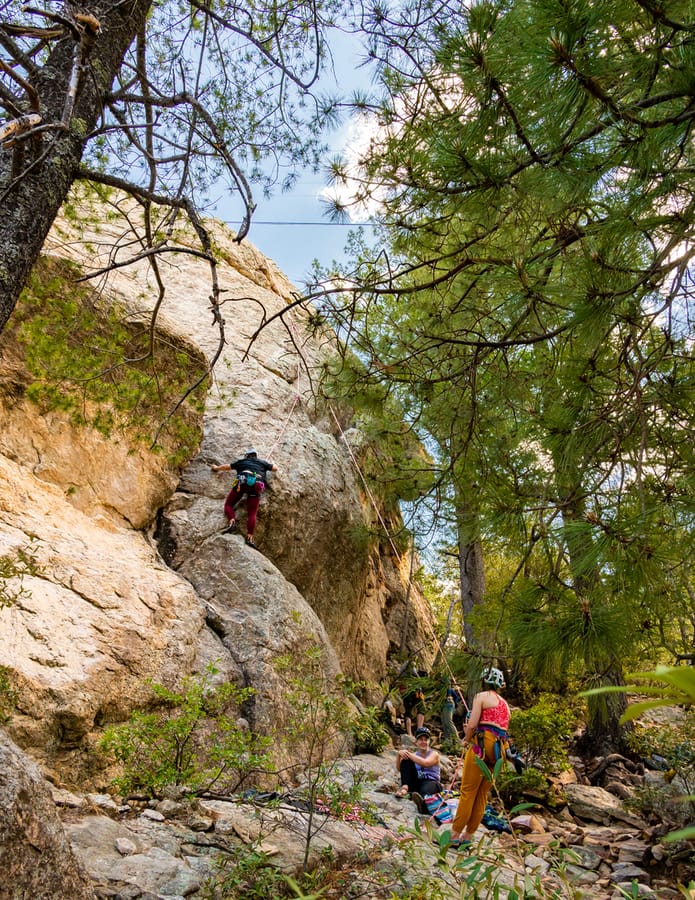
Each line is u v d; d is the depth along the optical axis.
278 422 11.11
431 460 9.55
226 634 8.40
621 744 10.81
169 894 3.75
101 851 4.00
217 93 5.79
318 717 8.27
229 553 9.12
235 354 11.47
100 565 7.28
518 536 4.75
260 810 5.03
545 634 3.87
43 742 5.47
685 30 3.05
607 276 3.75
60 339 6.05
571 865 6.41
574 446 4.44
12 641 5.75
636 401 4.17
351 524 11.73
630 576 3.81
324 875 4.51
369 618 12.91
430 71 3.99
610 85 3.27
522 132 3.56
